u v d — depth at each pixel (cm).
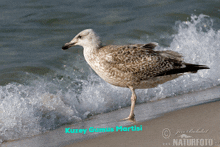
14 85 1214
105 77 1029
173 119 879
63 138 870
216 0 2314
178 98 1229
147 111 1070
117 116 1069
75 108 1151
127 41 1781
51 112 1084
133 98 1038
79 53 1634
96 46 1023
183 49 1642
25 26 1931
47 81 1363
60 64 1516
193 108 977
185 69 1027
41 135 946
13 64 1495
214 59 1590
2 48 1670
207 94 1228
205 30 1962
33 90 1225
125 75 1004
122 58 991
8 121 987
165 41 1794
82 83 1340
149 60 998
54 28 1934
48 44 1741
